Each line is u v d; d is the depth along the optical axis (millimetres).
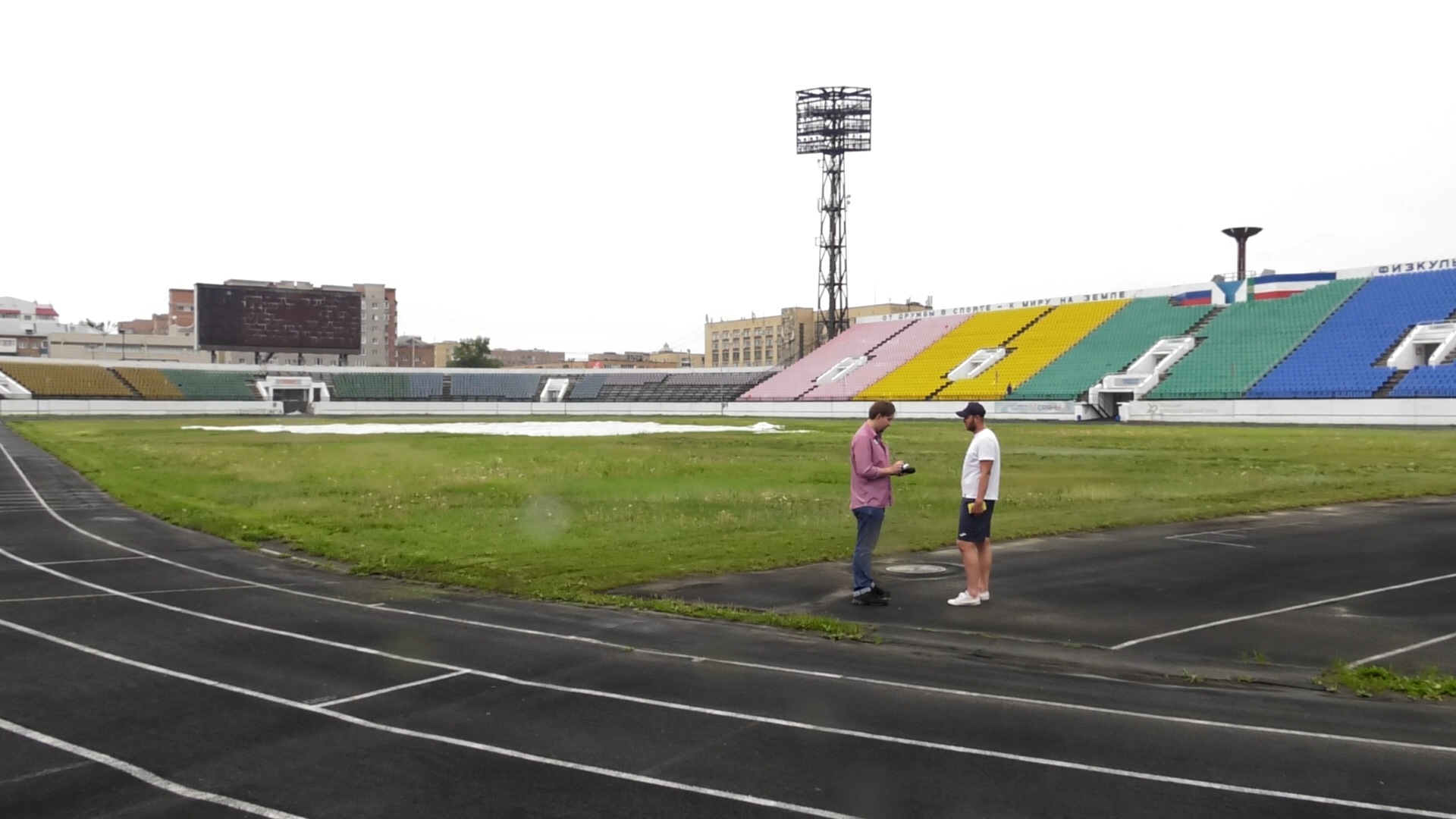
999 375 86375
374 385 115500
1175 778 6473
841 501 22844
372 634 10664
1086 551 15820
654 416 102812
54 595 12914
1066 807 6039
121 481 29156
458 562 14938
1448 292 70312
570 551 15906
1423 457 36344
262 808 6172
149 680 8953
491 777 6629
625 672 9125
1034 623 10969
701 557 15289
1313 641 10039
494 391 119312
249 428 67750
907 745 7160
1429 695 8180
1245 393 68312
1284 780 6426
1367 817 5863
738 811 6051
